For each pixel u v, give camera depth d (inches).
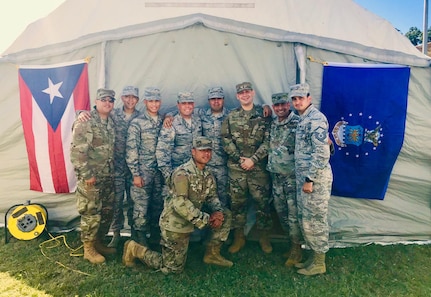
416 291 151.3
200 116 186.5
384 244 197.9
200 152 153.6
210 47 197.2
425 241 201.3
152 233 194.9
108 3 211.6
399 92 189.2
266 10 209.2
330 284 156.2
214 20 193.5
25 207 198.2
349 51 190.2
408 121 192.4
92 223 168.4
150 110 178.4
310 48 193.3
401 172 197.3
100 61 198.4
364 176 195.0
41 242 196.1
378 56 189.5
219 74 197.9
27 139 206.1
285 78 195.6
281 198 172.9
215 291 150.3
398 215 200.8
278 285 155.0
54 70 201.2
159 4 209.0
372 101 190.5
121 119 184.7
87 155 164.6
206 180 158.7
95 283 154.9
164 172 176.1
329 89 192.5
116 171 184.5
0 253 183.3
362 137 191.9
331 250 190.1
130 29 195.0
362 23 209.5
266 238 188.2
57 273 163.0
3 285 152.6
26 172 212.1
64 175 205.3
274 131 172.6
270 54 195.2
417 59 186.4
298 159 159.5
